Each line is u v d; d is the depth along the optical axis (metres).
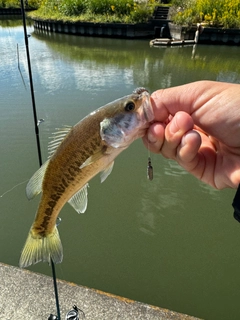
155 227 0.59
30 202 0.63
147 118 0.22
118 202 0.65
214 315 0.42
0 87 1.23
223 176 0.24
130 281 0.47
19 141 0.83
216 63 1.85
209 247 0.54
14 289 0.34
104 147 0.22
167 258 0.52
